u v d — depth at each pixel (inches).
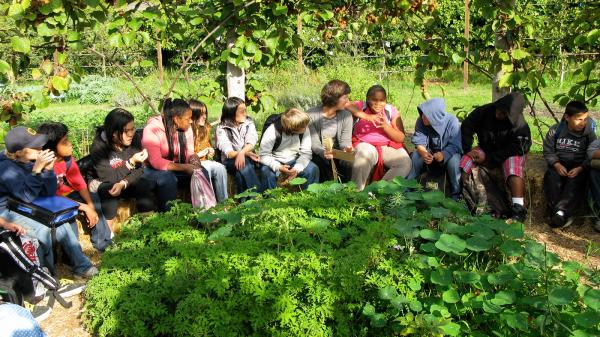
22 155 162.7
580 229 202.1
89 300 140.3
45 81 191.2
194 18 220.2
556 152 204.4
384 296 122.8
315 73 494.3
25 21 181.6
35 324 101.0
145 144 201.5
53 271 167.9
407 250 139.0
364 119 220.2
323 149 216.7
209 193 203.6
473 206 205.3
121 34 199.3
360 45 552.7
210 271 130.2
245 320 124.0
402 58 567.2
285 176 215.5
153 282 134.3
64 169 181.9
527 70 219.9
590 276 132.6
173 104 203.2
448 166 207.5
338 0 269.9
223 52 219.5
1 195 164.2
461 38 231.3
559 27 247.4
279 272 125.3
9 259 150.5
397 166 217.9
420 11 239.3
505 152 203.6
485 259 142.0
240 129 223.3
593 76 265.1
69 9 184.2
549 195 202.1
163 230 153.7
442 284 125.5
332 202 158.2
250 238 142.3
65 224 169.8
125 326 127.2
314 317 122.0
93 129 348.2
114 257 145.6
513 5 214.5
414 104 438.0
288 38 221.0
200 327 119.3
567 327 115.5
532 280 123.8
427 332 119.2
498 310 116.7
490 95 480.7
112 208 194.5
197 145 223.0
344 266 126.0
